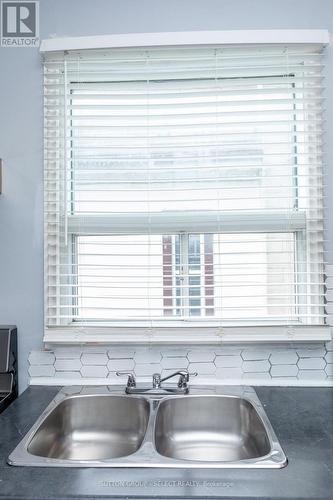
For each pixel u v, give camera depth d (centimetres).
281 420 111
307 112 144
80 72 145
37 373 143
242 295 140
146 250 150
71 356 144
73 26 148
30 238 146
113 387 139
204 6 146
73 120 148
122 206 148
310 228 145
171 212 147
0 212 146
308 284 139
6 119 147
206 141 146
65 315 145
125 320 147
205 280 146
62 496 75
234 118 149
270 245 148
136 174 146
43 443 112
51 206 147
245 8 146
